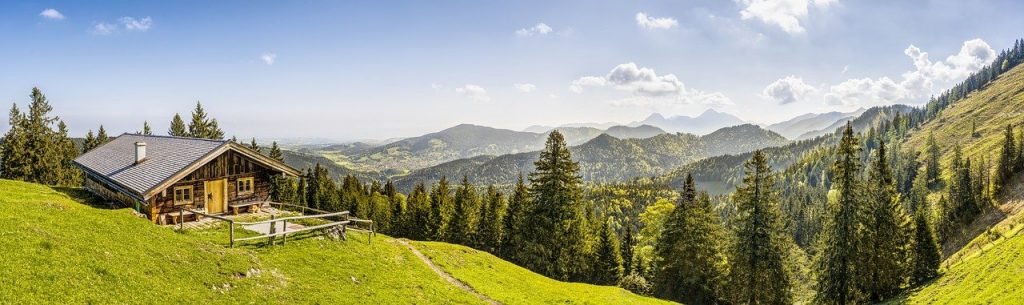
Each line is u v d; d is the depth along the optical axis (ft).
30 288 51.96
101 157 178.91
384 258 115.75
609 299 138.82
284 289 80.28
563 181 196.54
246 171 151.84
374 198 381.60
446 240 300.40
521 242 204.74
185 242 84.53
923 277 226.38
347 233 127.95
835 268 174.70
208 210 140.67
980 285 179.11
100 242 71.05
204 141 150.61
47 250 61.82
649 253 248.52
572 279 205.57
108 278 60.75
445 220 311.68
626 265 288.71
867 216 177.17
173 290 65.00
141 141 167.43
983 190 428.97
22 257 57.72
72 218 80.28
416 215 321.73
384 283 98.78
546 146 198.80
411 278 107.55
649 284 220.43
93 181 173.37
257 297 73.67
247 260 85.30
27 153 267.18
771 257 171.83
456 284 116.47
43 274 55.52
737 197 183.32
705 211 199.72
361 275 98.99
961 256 289.33
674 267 196.75
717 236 198.08
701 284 189.67
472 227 300.81
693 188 199.82
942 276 217.36
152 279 65.62
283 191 382.01
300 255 99.91
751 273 174.09
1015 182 405.18
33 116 269.44
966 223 403.13
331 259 102.94
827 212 187.11
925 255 228.84
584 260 209.97
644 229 280.31
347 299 83.92
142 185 128.98
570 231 196.54
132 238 78.02
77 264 60.80
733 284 185.06
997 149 633.61
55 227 72.18
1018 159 424.05
